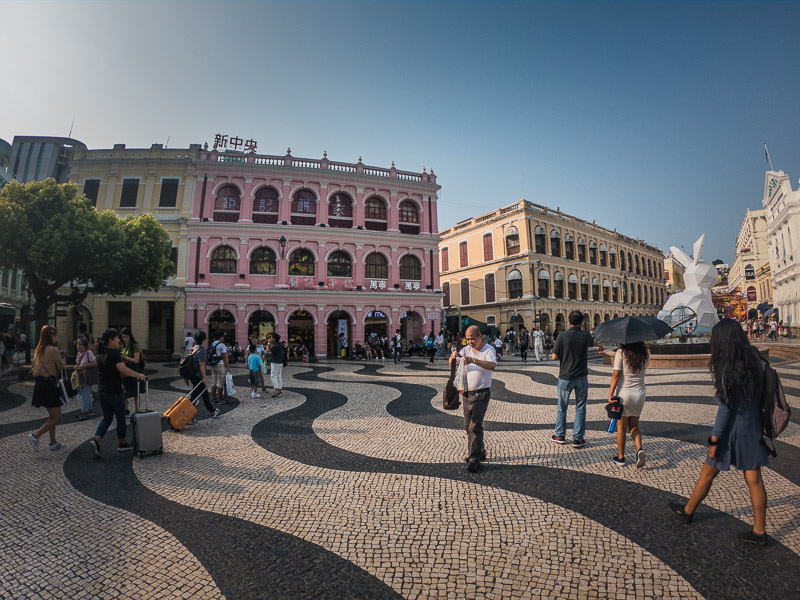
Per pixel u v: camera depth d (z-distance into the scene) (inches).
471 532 148.9
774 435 134.5
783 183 1563.7
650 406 350.6
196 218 1016.9
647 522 152.8
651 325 208.4
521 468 210.7
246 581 123.3
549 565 128.3
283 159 1086.4
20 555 138.4
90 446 258.8
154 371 709.3
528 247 1405.0
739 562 127.3
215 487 193.6
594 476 197.3
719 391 140.9
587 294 1668.3
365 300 1103.6
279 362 450.3
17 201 558.3
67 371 368.8
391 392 472.4
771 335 1268.5
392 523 156.5
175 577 125.6
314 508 170.1
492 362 208.4
